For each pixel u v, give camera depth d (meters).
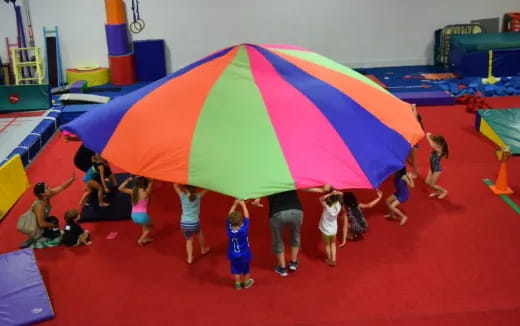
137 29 15.07
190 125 6.70
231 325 5.61
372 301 5.92
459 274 6.35
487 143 10.27
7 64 14.52
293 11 15.24
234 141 6.43
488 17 15.53
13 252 6.64
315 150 6.40
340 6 15.27
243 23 15.28
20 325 5.61
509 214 7.67
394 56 15.92
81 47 15.08
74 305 6.01
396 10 15.40
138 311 5.89
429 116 11.98
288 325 5.58
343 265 6.60
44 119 11.73
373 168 6.47
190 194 6.32
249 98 7.01
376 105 7.52
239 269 6.04
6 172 8.39
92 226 7.70
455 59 14.66
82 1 14.62
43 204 7.12
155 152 6.53
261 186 5.96
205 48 15.45
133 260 6.86
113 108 7.48
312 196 8.46
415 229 7.36
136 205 6.93
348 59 15.88
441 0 15.34
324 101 7.09
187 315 5.80
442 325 5.51
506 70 14.00
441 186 8.58
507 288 6.06
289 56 8.09
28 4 14.49
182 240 7.32
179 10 14.99
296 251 6.41
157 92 7.48
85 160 8.21
